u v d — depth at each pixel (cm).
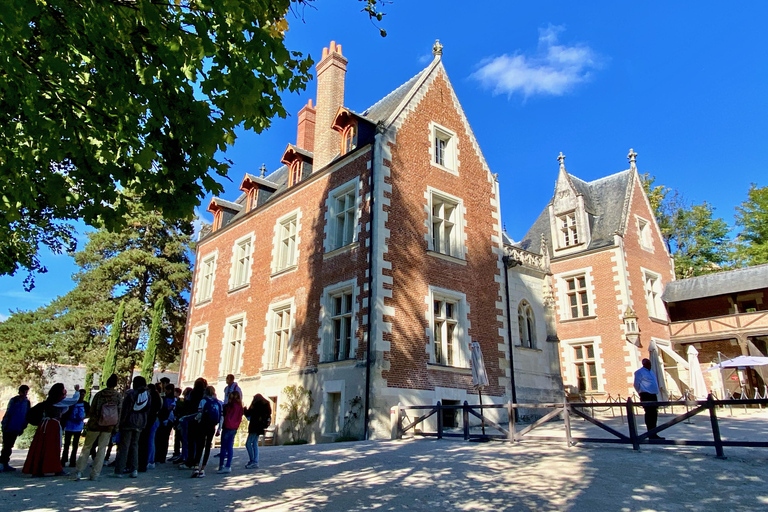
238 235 2459
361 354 1534
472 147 2072
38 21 528
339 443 1334
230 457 884
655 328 2778
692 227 3666
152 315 3034
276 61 551
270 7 563
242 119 570
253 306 2167
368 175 1716
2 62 486
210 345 2417
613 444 1032
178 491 717
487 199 2058
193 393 1000
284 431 1739
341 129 1928
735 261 3453
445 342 1720
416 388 1554
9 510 603
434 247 1873
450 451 1031
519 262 2053
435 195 1845
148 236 3319
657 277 2956
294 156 2202
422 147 1855
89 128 607
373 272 1572
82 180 650
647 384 1120
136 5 527
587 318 2773
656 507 587
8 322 3169
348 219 1819
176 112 566
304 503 636
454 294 1777
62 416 1011
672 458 844
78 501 652
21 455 1401
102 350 2986
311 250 1906
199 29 507
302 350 1797
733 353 2739
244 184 2495
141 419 852
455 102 2064
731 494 624
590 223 3025
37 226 1201
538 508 598
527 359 1967
